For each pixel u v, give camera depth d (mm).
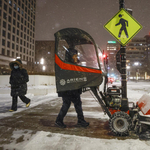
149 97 2938
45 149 2320
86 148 2344
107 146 2410
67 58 3355
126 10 3992
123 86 3422
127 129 2787
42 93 10070
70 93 3295
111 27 3975
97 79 3055
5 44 56688
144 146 2395
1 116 4449
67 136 2822
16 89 5113
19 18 65250
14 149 2328
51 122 3811
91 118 4219
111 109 3229
